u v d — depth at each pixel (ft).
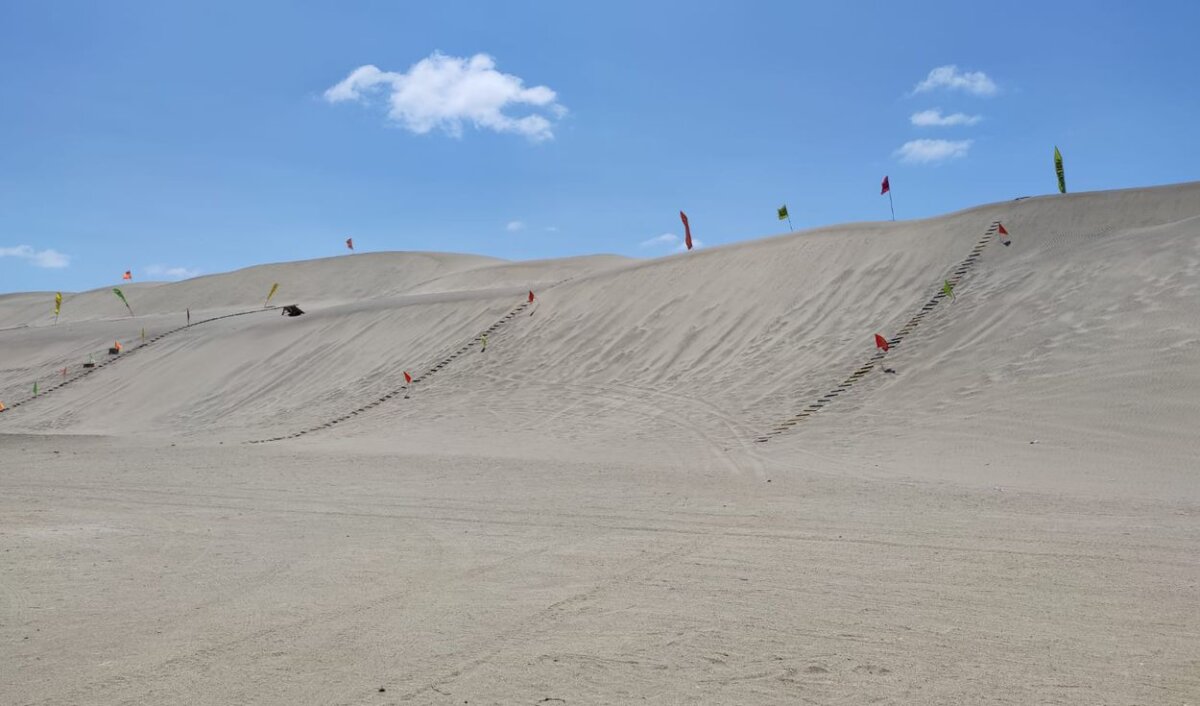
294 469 67.62
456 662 21.24
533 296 137.69
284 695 19.29
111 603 27.32
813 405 84.07
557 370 113.60
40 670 21.18
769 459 67.51
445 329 136.36
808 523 39.60
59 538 38.52
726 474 60.54
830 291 109.60
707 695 18.84
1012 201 116.26
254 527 42.16
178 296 249.34
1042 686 18.92
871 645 21.90
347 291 240.53
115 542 37.88
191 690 19.70
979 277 99.91
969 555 31.91
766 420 82.89
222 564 33.19
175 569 32.27
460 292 155.02
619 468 64.80
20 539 37.99
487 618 24.97
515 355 121.19
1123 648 21.20
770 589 27.68
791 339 102.32
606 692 19.10
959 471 56.80
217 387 137.28
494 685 19.65
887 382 84.48
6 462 77.56
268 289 247.09
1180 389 65.67
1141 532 35.40
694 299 120.37
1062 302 86.99
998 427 67.46
